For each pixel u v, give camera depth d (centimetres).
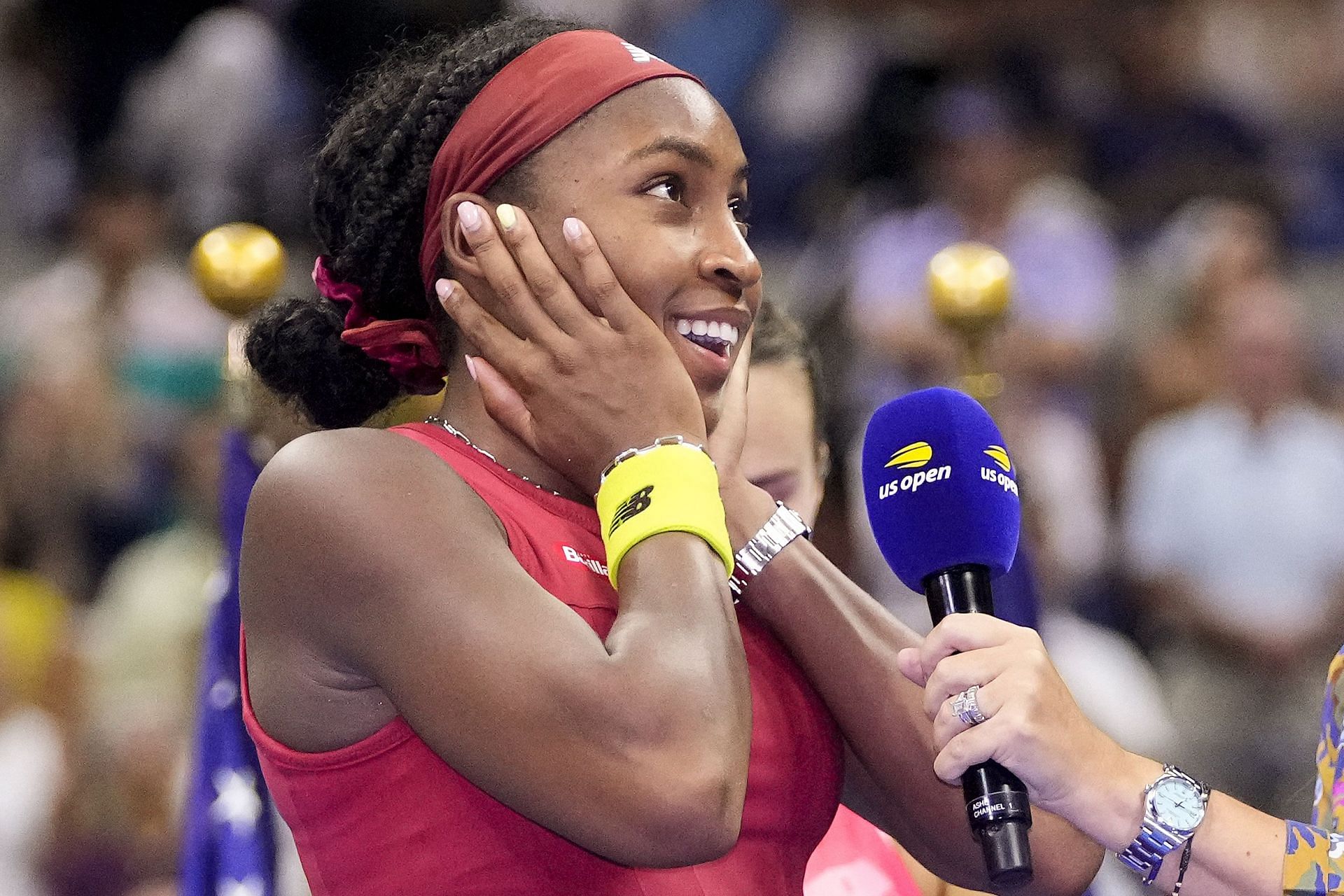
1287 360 1956
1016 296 2011
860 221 2142
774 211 2530
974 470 731
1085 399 2050
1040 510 1511
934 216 2047
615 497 674
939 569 734
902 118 2167
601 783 616
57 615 1833
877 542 756
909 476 737
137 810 1611
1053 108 2227
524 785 623
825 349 1886
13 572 2044
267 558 664
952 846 757
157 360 2162
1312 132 2573
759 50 2661
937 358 1966
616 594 696
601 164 697
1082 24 2462
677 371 690
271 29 2481
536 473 719
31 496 2080
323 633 655
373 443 671
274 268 908
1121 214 2294
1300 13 2644
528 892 660
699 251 701
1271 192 2280
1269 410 1955
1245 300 2039
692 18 2750
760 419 904
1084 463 1969
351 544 645
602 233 694
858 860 864
